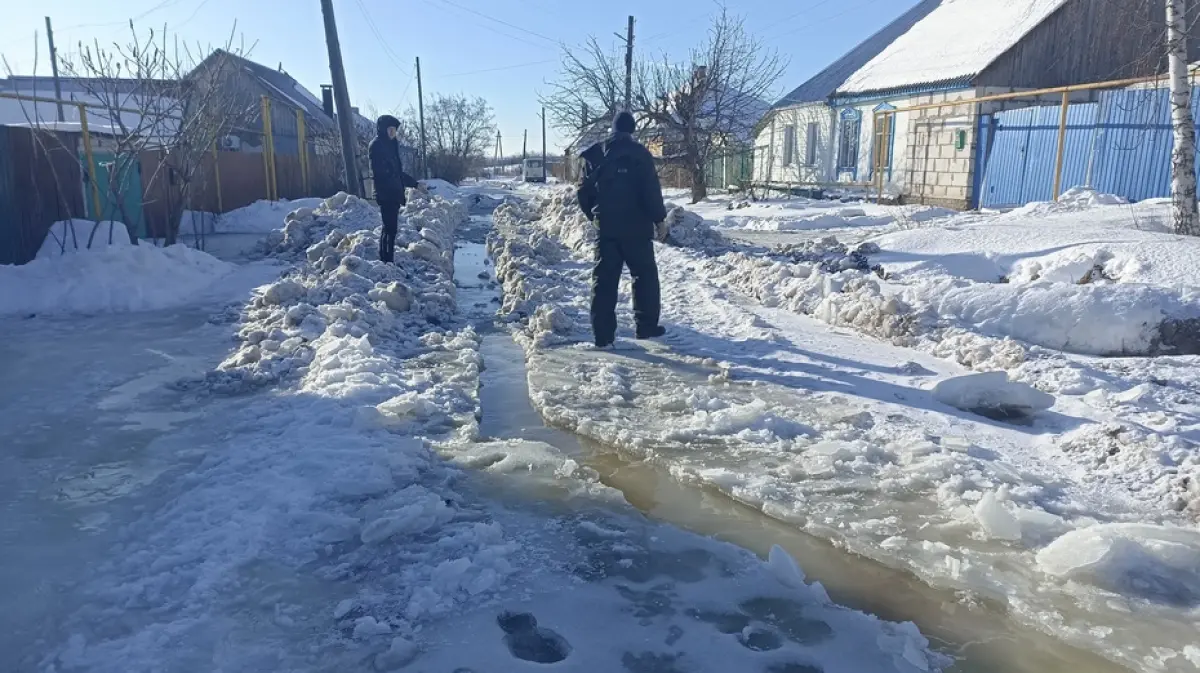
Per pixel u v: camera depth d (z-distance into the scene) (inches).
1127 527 132.2
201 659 101.2
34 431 185.9
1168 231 411.5
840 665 103.1
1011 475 158.4
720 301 346.3
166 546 128.8
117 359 254.4
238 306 339.0
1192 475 148.3
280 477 152.4
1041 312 266.5
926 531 139.2
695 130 1111.6
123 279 354.0
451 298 347.6
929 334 268.1
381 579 120.8
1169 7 394.6
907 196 900.6
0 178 398.9
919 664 103.1
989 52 832.9
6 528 136.8
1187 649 105.3
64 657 100.8
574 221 583.8
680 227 528.1
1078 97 826.8
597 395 214.7
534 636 109.7
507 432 191.9
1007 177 757.9
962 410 202.5
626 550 132.1
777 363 247.6
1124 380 218.7
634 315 280.4
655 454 174.6
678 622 112.1
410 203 698.2
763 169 1267.2
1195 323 247.8
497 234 669.9
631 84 1145.4
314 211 591.8
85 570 122.5
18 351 265.1
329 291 318.7
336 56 721.6
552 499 151.3
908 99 904.3
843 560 132.3
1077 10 810.8
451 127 2925.7
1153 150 614.5
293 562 125.3
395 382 217.0
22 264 394.6
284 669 99.6
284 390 217.3
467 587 118.1
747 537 140.1
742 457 172.9
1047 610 115.7
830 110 1064.2
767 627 111.6
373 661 101.3
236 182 800.3
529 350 267.9
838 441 177.2
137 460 168.1
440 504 140.8
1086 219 458.3
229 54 527.2
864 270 378.9
